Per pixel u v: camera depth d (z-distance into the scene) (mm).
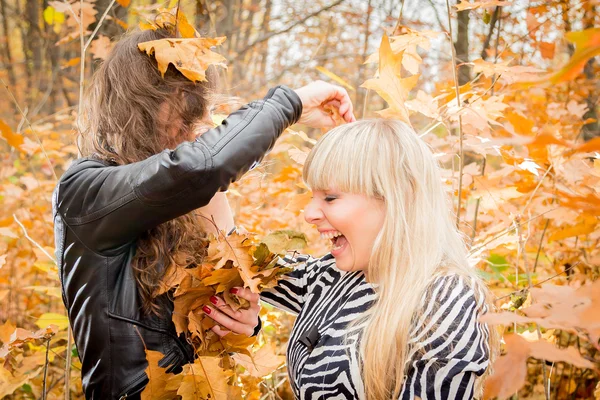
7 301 3020
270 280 1498
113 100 1443
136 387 1344
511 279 2555
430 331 1202
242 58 8578
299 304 1599
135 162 1387
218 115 1906
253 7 8898
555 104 3004
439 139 2418
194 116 1479
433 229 1318
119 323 1333
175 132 1472
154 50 1404
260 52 9164
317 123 1672
